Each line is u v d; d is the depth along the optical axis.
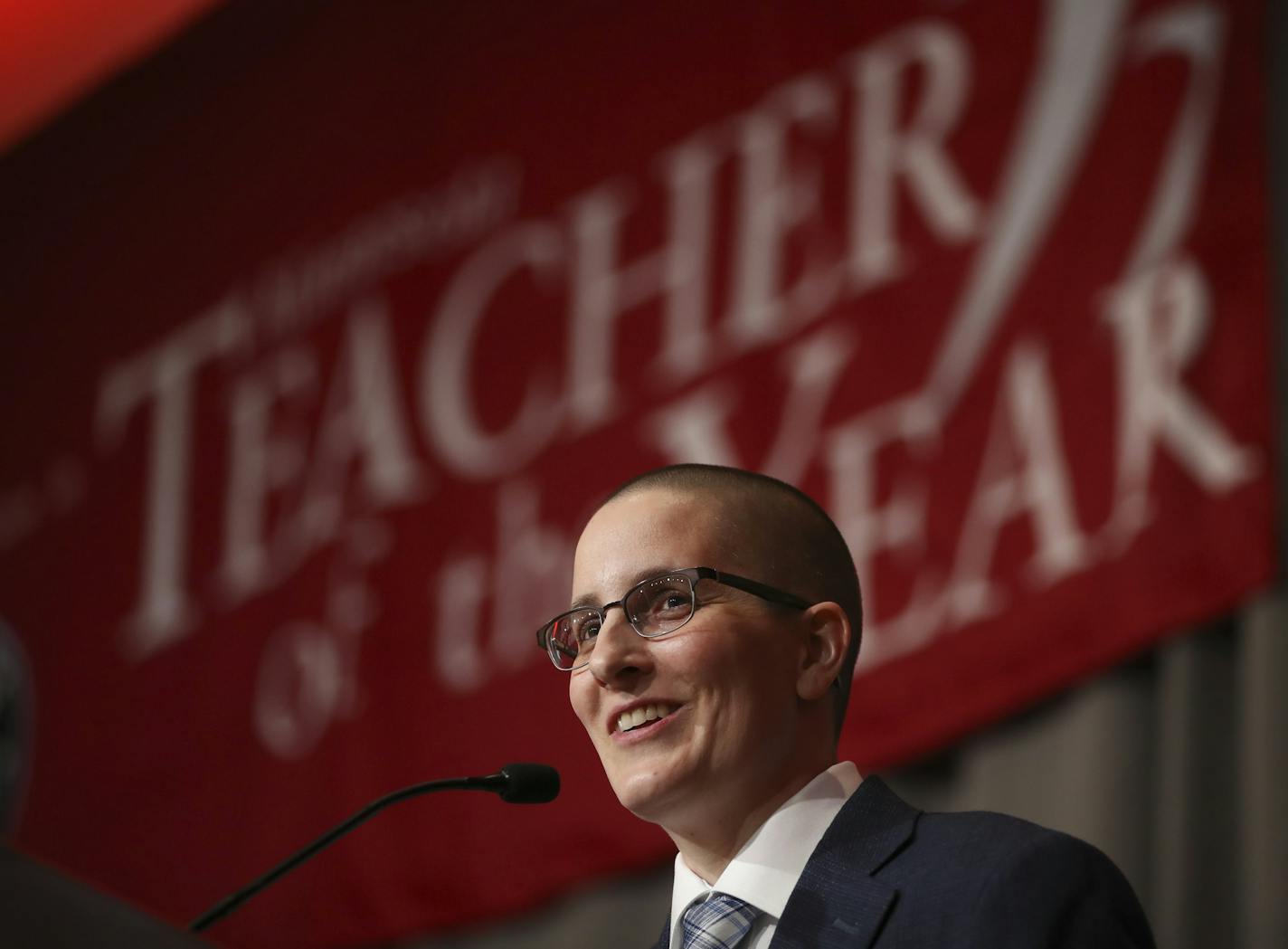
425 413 14.52
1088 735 10.28
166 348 16.83
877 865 4.86
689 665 5.12
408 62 15.93
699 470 5.57
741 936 4.87
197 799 14.84
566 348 13.73
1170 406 10.23
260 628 14.99
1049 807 10.40
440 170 15.30
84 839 15.47
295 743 14.34
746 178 12.99
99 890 3.23
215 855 14.52
